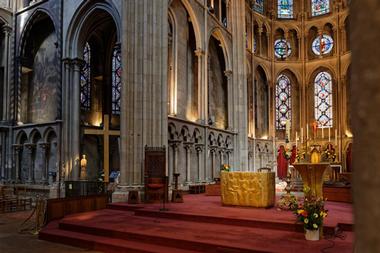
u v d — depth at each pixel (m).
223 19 29.95
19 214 16.11
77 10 22.06
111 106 26.86
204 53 24.28
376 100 1.12
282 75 37.84
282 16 38.06
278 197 17.81
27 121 25.42
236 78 29.09
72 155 22.05
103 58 26.89
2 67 25.50
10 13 25.41
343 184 18.14
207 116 24.17
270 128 36.50
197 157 22.89
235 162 28.36
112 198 16.16
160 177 15.53
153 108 17.16
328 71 36.38
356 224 1.15
